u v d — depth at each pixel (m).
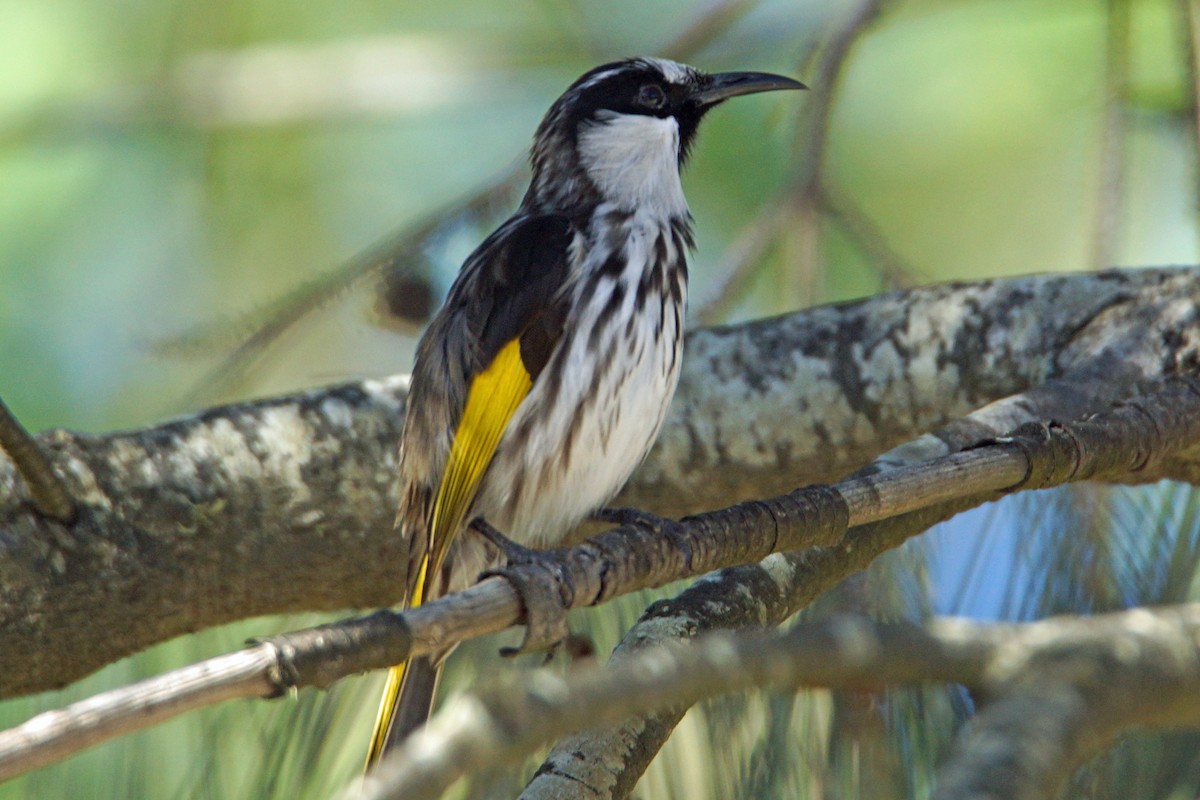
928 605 7.12
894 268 9.66
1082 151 12.00
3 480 7.46
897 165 12.33
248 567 8.02
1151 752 5.52
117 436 7.83
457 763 4.03
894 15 11.52
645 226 9.12
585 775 5.71
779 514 6.48
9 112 11.60
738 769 6.34
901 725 5.99
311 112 11.99
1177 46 8.84
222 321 9.05
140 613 7.77
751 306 11.81
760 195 11.97
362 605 8.66
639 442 8.68
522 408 8.68
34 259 11.61
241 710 7.33
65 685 7.85
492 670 7.46
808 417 8.66
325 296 9.18
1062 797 5.38
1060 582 7.00
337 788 7.58
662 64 9.90
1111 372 7.92
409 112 12.47
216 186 12.35
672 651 4.20
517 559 8.20
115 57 11.98
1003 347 8.41
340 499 8.19
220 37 12.38
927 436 7.46
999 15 12.18
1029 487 6.70
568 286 8.76
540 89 12.77
